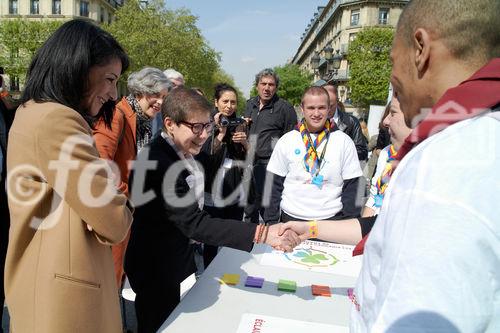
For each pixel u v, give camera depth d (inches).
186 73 980.6
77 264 43.8
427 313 20.6
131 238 66.7
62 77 45.0
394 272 22.7
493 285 21.4
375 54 922.1
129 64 53.1
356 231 57.9
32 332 43.9
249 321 47.4
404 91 29.6
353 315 30.7
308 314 50.4
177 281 66.4
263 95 159.6
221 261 67.1
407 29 28.0
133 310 106.5
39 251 44.1
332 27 1884.8
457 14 25.3
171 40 952.3
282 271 63.6
